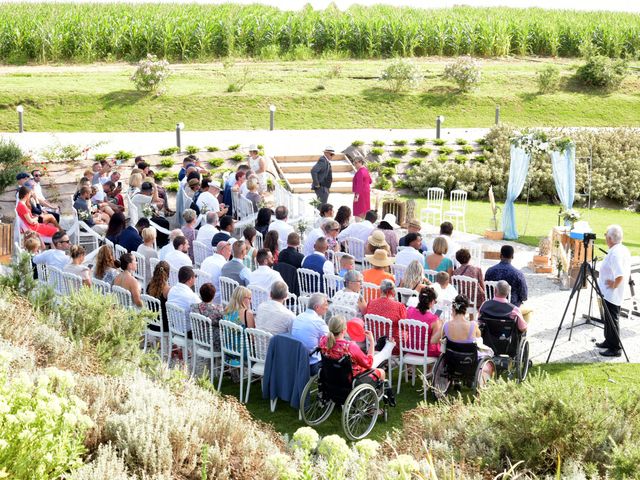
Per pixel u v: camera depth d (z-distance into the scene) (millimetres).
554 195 25953
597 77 35188
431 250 14000
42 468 4270
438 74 35719
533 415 6211
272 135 27266
